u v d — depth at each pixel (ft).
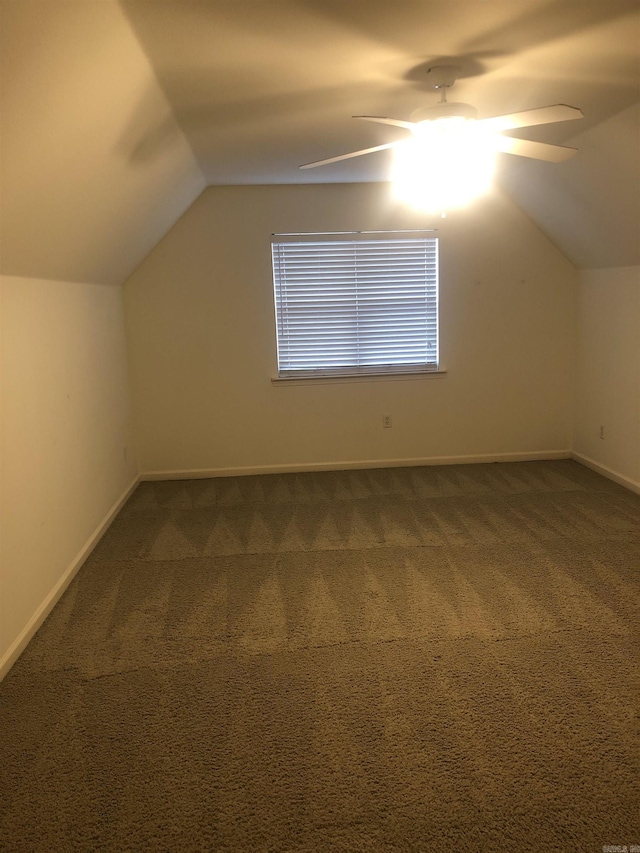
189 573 10.70
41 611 9.16
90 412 12.23
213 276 15.44
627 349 13.92
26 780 6.21
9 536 8.25
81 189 8.66
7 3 4.62
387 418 16.35
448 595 9.62
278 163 12.78
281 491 14.92
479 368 16.28
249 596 9.83
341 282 15.74
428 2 6.12
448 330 16.03
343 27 6.61
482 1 6.15
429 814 5.68
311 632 8.73
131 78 7.22
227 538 12.17
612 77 8.41
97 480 12.47
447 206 15.48
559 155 8.79
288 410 16.15
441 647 8.27
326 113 9.59
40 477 9.45
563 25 6.77
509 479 15.20
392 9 6.24
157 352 15.66
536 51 7.47
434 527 12.34
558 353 16.34
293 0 5.96
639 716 6.84
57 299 10.64
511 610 9.12
